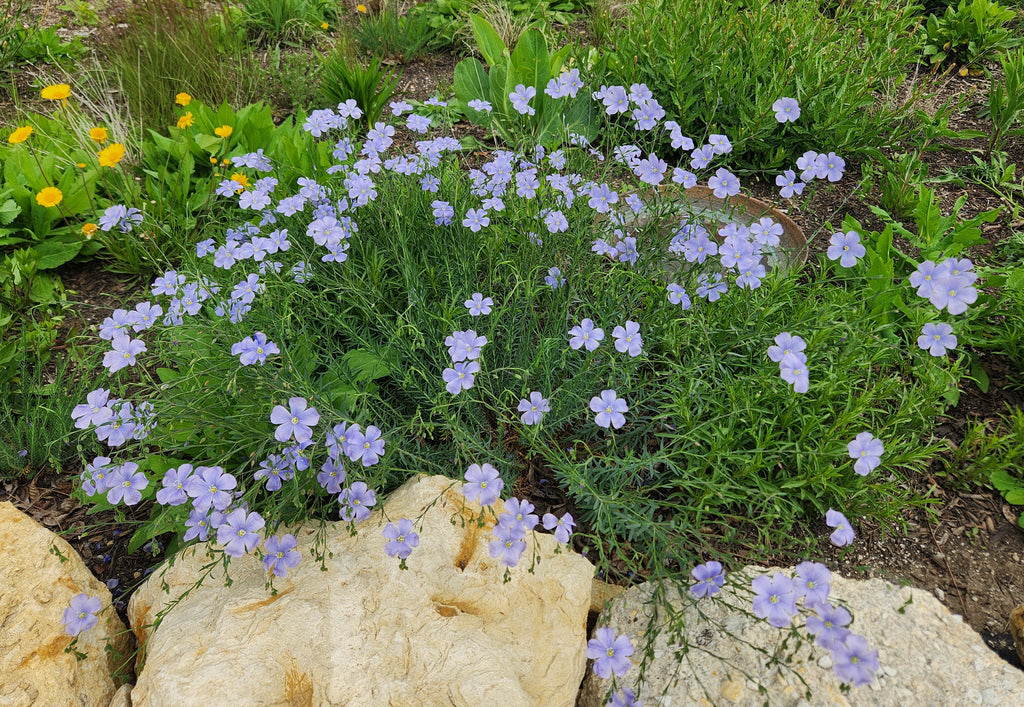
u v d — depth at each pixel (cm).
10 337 84
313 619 50
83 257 95
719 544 63
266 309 64
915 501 62
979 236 84
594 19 151
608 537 64
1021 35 132
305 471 56
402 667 49
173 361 70
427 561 54
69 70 142
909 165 101
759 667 53
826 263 83
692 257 66
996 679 52
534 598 54
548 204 79
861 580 60
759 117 104
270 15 158
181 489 51
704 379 66
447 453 67
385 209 78
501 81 117
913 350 72
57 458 68
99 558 65
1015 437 67
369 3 163
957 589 61
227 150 106
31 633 54
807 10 122
